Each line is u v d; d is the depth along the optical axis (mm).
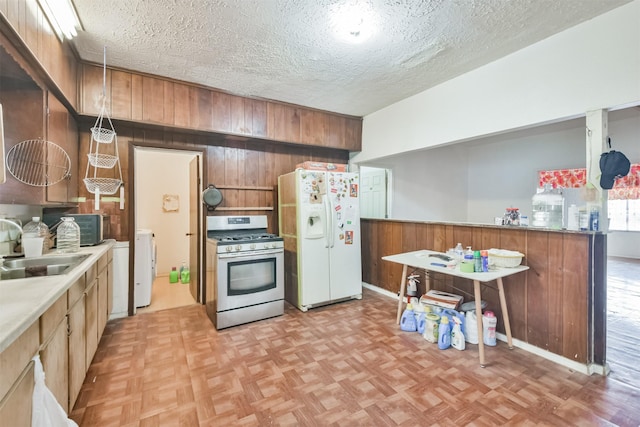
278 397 1832
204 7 1963
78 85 2664
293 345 2525
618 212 6230
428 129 3371
